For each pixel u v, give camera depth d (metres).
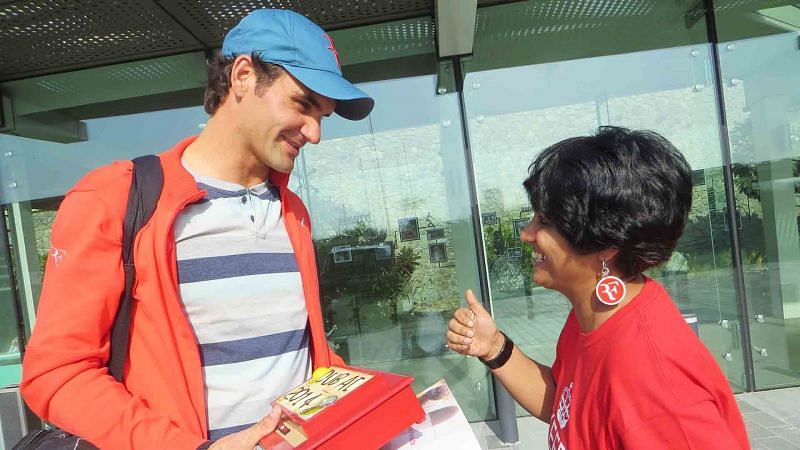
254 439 0.84
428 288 3.99
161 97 3.94
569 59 4.03
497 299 4.04
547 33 4.01
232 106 1.14
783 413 3.69
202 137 1.21
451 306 3.99
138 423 0.86
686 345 0.87
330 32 3.88
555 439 1.11
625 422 0.85
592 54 4.03
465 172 3.98
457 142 3.98
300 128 1.13
